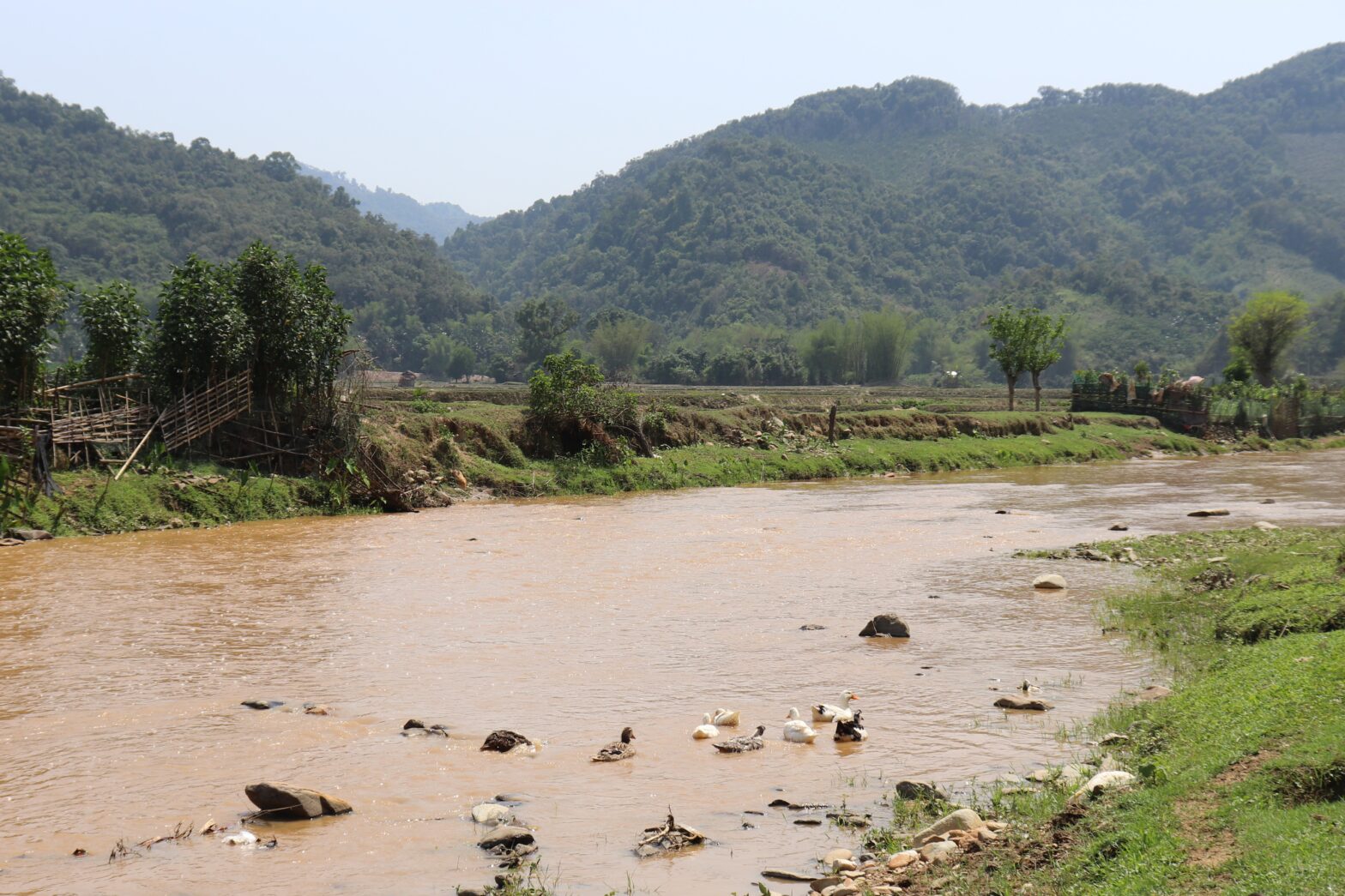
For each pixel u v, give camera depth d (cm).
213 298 3400
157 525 2895
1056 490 4059
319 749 1130
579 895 775
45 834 906
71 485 2889
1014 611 1817
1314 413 7425
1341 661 1059
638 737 1174
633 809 961
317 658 1523
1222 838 725
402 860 847
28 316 2962
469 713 1264
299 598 1952
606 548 2581
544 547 2595
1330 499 3556
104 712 1262
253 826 923
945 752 1103
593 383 4366
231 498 3122
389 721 1230
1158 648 1509
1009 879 739
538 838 893
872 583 2105
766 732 1185
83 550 2511
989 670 1438
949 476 4809
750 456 4666
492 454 3953
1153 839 745
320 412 3531
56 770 1066
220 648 1577
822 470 4706
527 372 18725
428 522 3092
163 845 880
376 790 1012
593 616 1808
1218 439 6712
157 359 3403
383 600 1938
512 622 1755
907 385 18112
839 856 831
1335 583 1527
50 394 3103
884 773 1045
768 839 884
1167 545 2444
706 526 2983
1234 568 1953
